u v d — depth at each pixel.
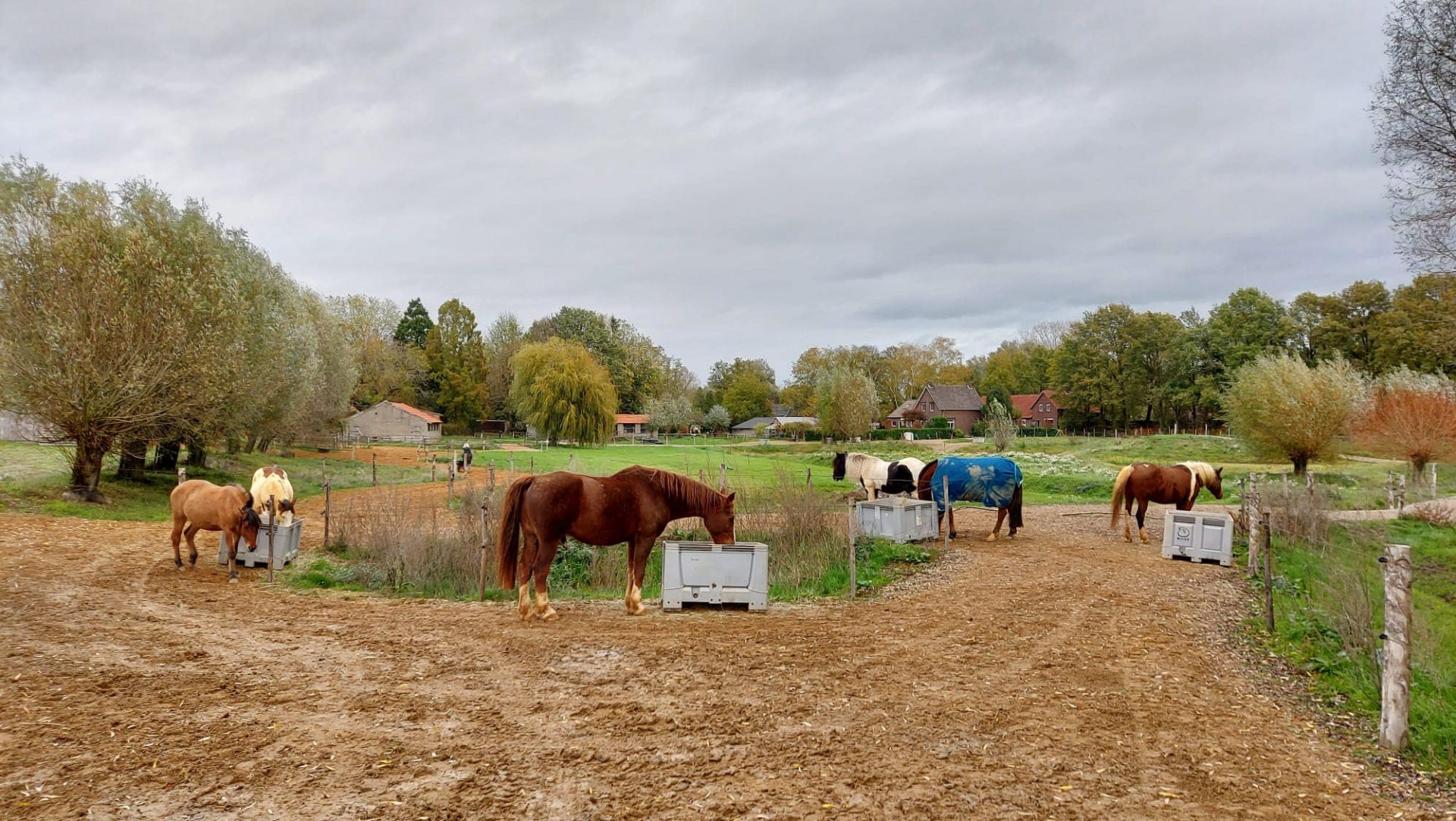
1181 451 50.03
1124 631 9.45
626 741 5.68
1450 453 29.08
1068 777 5.20
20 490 19.75
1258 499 17.42
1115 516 17.48
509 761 5.29
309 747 5.45
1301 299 64.94
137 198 22.38
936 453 57.91
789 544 14.96
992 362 108.88
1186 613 10.59
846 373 67.06
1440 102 19.70
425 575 12.88
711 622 9.79
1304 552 15.23
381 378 82.75
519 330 101.69
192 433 23.81
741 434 108.56
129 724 5.77
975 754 5.56
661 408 97.56
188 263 22.25
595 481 9.92
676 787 4.92
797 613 10.48
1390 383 33.50
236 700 6.41
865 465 20.02
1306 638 9.05
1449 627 10.14
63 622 8.87
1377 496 25.28
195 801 4.57
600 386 61.12
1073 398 82.81
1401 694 5.90
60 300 19.58
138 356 20.08
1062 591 11.88
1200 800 4.92
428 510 20.14
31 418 20.95
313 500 24.45
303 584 12.47
